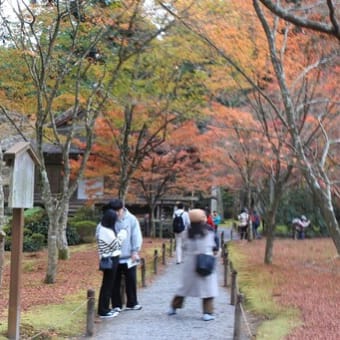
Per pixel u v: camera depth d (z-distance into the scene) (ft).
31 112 47.16
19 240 20.83
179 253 52.90
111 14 40.55
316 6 31.48
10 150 19.93
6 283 38.37
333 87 41.96
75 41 38.40
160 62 50.08
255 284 38.06
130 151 65.31
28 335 22.20
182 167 81.87
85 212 84.84
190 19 38.68
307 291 33.96
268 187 76.79
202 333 23.95
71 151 82.28
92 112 54.08
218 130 63.62
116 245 26.73
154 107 54.54
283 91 32.01
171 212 104.06
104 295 26.73
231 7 38.17
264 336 22.71
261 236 100.07
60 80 37.60
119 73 45.34
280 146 46.01
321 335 22.00
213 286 26.84
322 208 31.50
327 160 49.19
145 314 28.04
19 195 20.36
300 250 69.05
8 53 40.50
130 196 87.30
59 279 38.73
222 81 49.57
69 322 25.08
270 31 31.48
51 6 38.11
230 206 161.68
